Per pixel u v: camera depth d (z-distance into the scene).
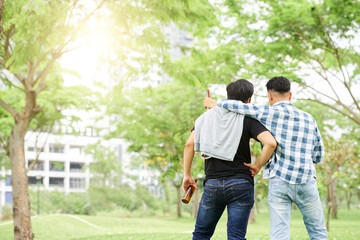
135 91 23.28
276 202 3.20
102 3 7.66
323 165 14.44
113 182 51.00
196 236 3.03
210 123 2.99
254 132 2.92
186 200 3.16
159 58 9.51
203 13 9.44
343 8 10.82
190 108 19.83
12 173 12.13
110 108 23.34
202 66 14.93
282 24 11.71
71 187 82.81
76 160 83.44
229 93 3.12
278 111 3.11
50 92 17.00
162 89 23.28
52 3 6.58
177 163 11.30
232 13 13.12
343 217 32.50
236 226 2.84
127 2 7.05
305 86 12.61
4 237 17.72
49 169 82.12
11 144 12.24
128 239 10.63
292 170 3.12
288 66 12.44
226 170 2.89
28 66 12.07
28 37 6.49
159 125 22.41
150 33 7.76
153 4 7.07
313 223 3.21
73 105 17.39
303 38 11.99
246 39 13.62
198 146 3.02
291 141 3.13
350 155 16.50
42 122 19.09
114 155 51.38
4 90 19.03
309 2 11.38
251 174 2.95
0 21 5.92
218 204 2.94
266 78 12.12
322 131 16.30
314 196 3.16
